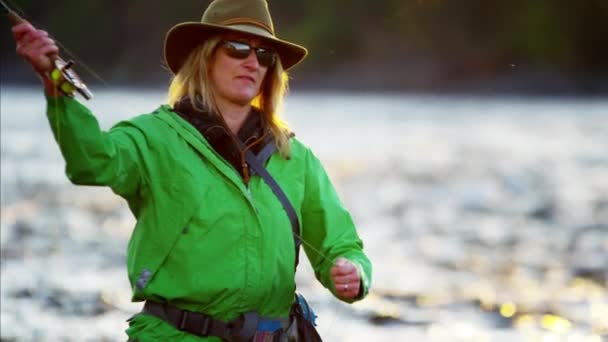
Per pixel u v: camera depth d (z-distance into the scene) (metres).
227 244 9.56
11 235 32.41
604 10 197.75
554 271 28.61
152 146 9.54
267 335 9.79
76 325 20.17
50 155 62.53
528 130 100.12
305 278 25.47
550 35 198.00
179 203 9.54
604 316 22.61
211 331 9.58
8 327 19.89
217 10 9.99
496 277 27.30
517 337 20.62
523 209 44.47
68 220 36.44
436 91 196.25
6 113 109.31
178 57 10.16
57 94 8.59
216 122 9.78
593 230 37.56
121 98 128.75
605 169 64.81
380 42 199.75
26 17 8.81
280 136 10.05
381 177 59.06
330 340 19.91
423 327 21.20
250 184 9.80
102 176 9.00
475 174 61.69
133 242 9.69
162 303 9.63
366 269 10.15
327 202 10.27
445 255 31.27
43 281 24.55
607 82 195.38
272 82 10.27
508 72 197.88
